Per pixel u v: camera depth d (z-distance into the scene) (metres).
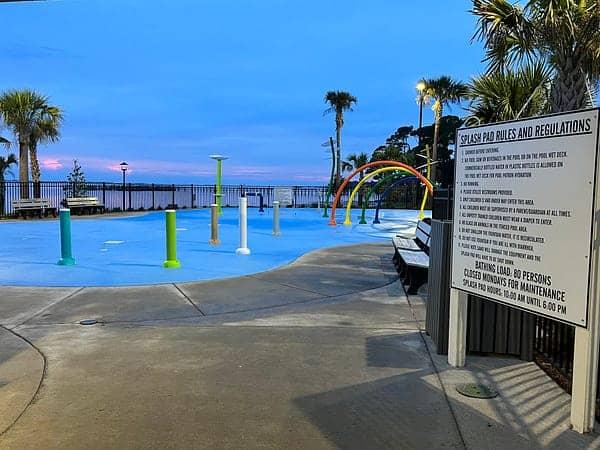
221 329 5.57
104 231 18.33
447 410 3.56
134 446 3.04
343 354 4.75
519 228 3.63
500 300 3.83
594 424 3.35
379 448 3.04
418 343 5.10
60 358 4.59
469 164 4.14
